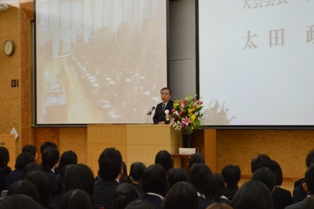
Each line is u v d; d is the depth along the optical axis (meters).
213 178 3.32
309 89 8.10
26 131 12.03
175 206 2.31
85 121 10.77
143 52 9.87
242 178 9.27
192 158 4.72
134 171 4.15
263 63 8.53
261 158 4.30
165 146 7.45
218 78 8.98
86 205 2.23
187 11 9.79
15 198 1.98
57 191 3.49
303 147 8.66
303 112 8.15
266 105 8.48
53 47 11.30
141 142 7.74
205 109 9.10
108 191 3.69
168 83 9.53
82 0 10.84
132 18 10.04
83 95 10.80
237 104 8.77
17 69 12.17
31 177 3.28
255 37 8.62
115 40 10.30
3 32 12.40
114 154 3.80
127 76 10.10
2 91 12.41
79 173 3.16
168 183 3.43
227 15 8.91
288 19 8.30
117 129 8.08
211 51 9.07
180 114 7.27
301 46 8.18
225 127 8.88
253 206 2.30
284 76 8.33
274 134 8.95
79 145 11.57
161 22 9.62
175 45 9.95
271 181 3.38
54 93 11.30
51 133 11.99
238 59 8.78
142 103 9.86
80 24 10.86
